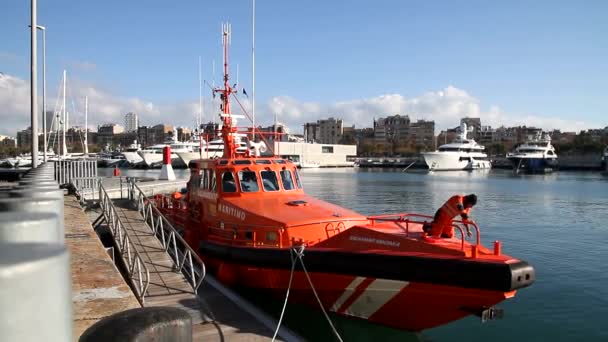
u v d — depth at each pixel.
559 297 12.60
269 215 9.45
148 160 99.94
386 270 7.56
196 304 7.91
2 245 1.12
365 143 199.50
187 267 10.93
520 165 102.94
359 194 45.38
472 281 6.81
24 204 2.87
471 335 10.12
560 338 9.95
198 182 12.23
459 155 107.38
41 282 0.99
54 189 4.46
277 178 11.24
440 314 7.49
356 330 8.71
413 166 127.50
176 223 13.91
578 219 28.14
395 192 47.59
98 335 1.96
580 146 138.75
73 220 11.91
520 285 6.66
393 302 7.78
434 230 7.73
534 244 20.25
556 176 85.62
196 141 101.38
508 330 10.38
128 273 9.35
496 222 26.92
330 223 9.31
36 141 15.95
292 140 125.00
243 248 9.48
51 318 1.02
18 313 0.95
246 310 8.22
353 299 8.20
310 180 69.00
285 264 8.66
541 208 33.91
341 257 8.05
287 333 7.30
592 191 49.53
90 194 18.98
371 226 8.79
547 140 111.50
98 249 8.77
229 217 10.40
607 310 11.58
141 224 13.46
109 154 126.75
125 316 2.08
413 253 7.49
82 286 6.57
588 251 18.70
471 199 7.37
